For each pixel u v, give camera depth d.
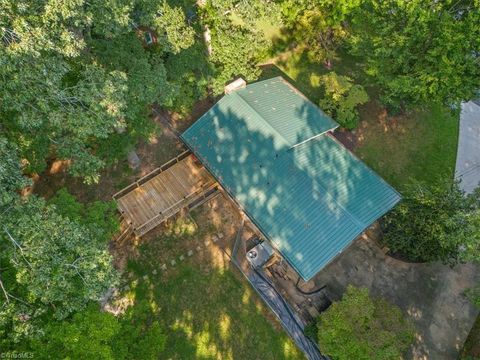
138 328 16.09
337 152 21.02
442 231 18.58
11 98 12.56
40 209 12.75
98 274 13.07
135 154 23.52
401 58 20.97
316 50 28.97
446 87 20.70
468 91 20.28
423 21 19.47
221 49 24.39
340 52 30.77
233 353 19.17
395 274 21.34
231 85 22.88
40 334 12.39
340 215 18.53
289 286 20.78
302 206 19.16
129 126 20.38
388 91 24.92
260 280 20.83
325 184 19.45
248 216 20.08
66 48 13.04
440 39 19.25
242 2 22.31
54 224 12.39
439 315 20.22
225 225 22.69
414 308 20.39
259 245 21.56
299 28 28.38
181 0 24.62
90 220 16.73
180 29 20.73
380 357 15.98
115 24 15.88
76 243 13.05
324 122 22.28
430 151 26.11
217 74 24.89
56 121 13.51
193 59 22.69
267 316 20.05
